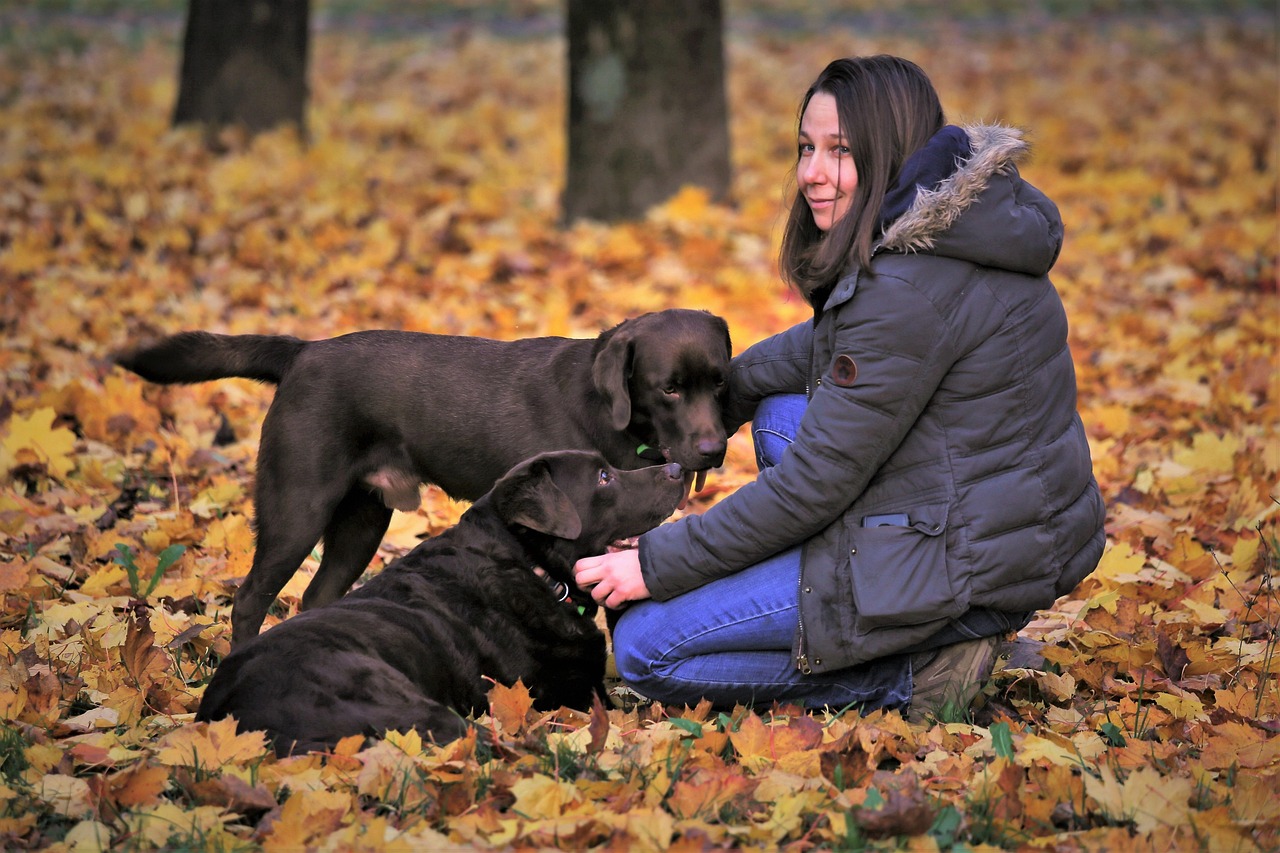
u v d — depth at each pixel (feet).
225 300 46.11
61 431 30.89
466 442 24.30
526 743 17.98
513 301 47.01
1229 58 117.91
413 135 83.82
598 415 24.32
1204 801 17.02
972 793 17.24
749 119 94.22
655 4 58.75
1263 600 25.35
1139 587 25.85
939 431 19.12
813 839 16.37
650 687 21.13
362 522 25.58
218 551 27.99
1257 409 37.78
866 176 19.49
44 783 16.84
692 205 57.36
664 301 47.29
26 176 63.16
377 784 16.61
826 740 19.08
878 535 19.17
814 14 154.10
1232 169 73.05
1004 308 18.93
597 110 59.72
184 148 69.10
